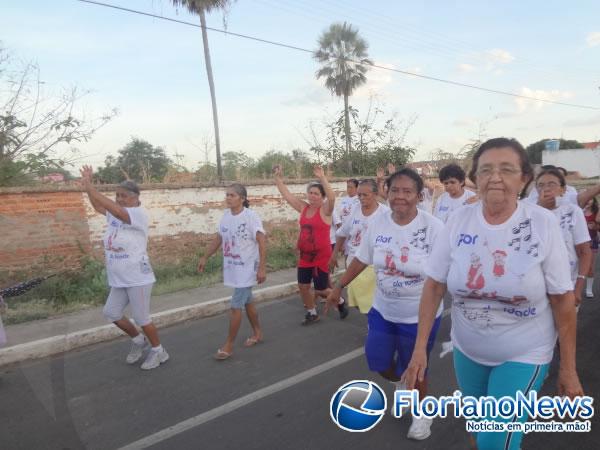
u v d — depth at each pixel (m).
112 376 4.79
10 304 6.85
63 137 8.69
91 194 4.42
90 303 7.17
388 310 3.41
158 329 6.36
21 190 7.61
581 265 4.36
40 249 7.82
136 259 4.72
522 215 2.23
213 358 5.18
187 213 9.85
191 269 9.06
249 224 5.04
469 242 2.31
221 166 15.07
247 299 5.40
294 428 3.68
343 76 27.45
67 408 4.11
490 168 2.22
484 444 2.39
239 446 3.46
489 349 2.38
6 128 8.26
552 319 2.32
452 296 2.45
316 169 5.88
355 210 5.22
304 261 6.07
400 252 3.29
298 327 6.17
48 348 5.45
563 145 53.59
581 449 3.27
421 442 3.41
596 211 6.75
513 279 2.17
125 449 3.48
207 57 17.69
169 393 4.37
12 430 3.79
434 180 14.85
